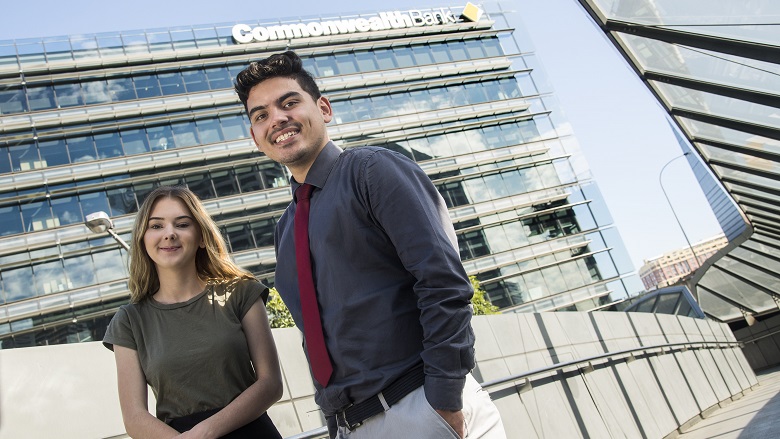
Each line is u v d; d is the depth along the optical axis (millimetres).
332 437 2002
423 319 1746
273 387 2184
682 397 10641
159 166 33250
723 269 30500
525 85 43094
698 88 6855
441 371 1688
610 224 40375
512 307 36875
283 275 2148
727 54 5844
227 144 34562
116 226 31234
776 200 12125
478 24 44375
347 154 2002
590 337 10414
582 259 39000
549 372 6164
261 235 33438
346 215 1888
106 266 30406
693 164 22000
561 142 41844
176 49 36156
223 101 35719
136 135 33594
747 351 43656
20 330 28344
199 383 2145
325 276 1896
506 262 37781
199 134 34500
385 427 1771
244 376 2242
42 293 29141
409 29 42781
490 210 38750
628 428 7336
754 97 6488
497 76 42906
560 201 40094
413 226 1787
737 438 7672
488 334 7844
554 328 9461
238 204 33656
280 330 5246
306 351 2023
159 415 2152
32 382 3584
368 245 1871
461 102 41438
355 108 39125
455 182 39031
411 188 1838
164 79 35375
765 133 7434
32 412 3520
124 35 35375
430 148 39438
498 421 1943
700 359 13992
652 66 6789
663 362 10305
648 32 5910
